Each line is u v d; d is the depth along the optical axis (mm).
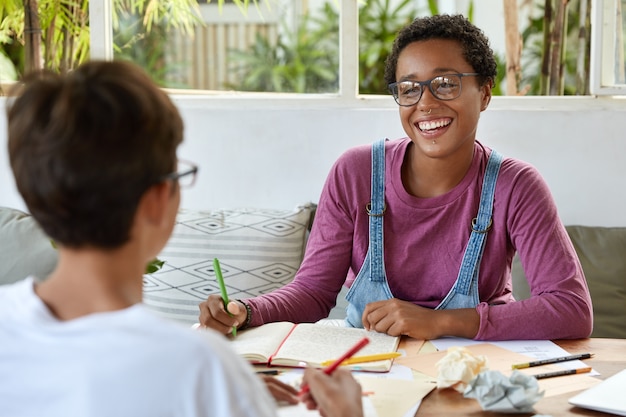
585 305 1517
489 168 1665
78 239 733
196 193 2434
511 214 1628
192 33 2863
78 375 675
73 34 2588
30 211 745
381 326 1458
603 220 2289
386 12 4312
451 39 1620
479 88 1653
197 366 681
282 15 5324
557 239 1603
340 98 2377
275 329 1465
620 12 2273
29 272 2236
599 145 2270
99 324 695
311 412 1051
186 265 2207
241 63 5449
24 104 738
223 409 680
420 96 1616
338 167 1760
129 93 729
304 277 1737
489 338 1454
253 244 2207
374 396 1146
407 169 1714
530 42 3840
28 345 697
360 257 1727
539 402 1141
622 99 2293
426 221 1663
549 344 1440
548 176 2299
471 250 1630
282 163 2387
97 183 711
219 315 1462
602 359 1343
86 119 709
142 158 726
